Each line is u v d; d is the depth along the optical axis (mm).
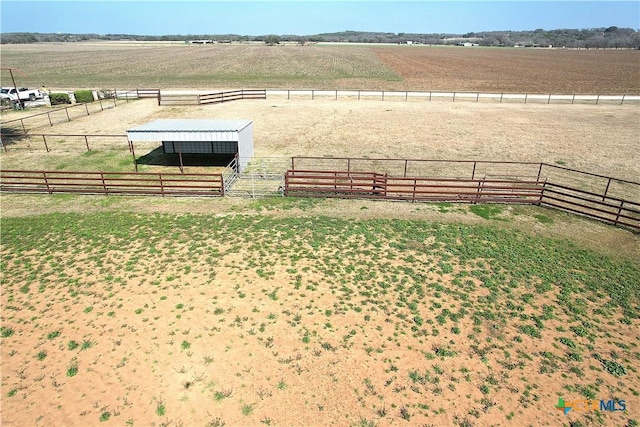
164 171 23219
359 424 8398
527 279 13203
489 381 9398
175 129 21828
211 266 13664
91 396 9055
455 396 9023
